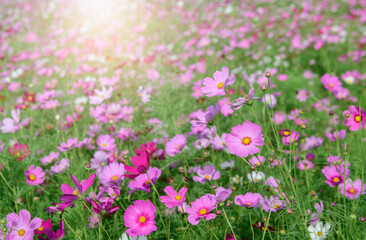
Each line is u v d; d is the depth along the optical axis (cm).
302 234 105
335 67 255
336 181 113
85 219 120
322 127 173
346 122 109
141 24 423
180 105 160
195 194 128
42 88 252
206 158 146
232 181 127
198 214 102
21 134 166
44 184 140
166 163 142
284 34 335
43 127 184
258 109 171
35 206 132
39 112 204
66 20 506
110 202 112
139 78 218
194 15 443
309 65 277
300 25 352
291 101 212
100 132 166
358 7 408
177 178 137
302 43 304
